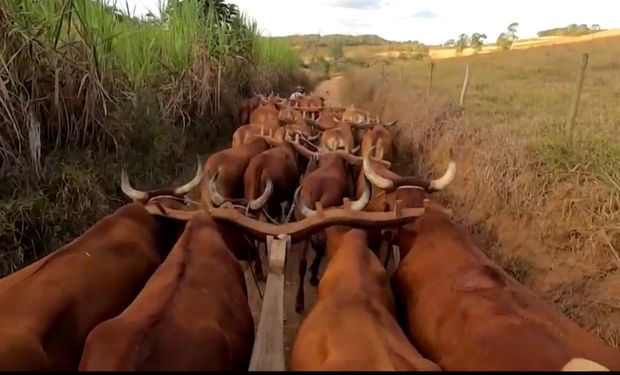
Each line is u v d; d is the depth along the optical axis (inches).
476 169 352.8
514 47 2188.7
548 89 724.7
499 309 162.4
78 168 322.7
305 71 1749.5
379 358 132.6
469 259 194.4
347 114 627.8
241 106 717.3
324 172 333.4
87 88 352.8
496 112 534.9
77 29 360.8
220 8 808.3
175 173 455.5
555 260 270.8
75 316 167.9
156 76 531.2
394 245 260.5
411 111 600.1
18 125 300.2
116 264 195.2
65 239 281.3
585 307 240.7
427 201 232.7
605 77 872.3
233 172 356.2
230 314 168.9
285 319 276.8
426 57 2474.2
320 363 141.3
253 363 149.1
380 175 296.8
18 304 158.7
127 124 390.9
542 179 309.0
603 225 265.3
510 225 304.5
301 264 282.0
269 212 342.0
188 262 179.0
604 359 152.5
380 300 181.2
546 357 138.6
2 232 251.8
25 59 318.0
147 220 224.8
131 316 141.8
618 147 319.9
